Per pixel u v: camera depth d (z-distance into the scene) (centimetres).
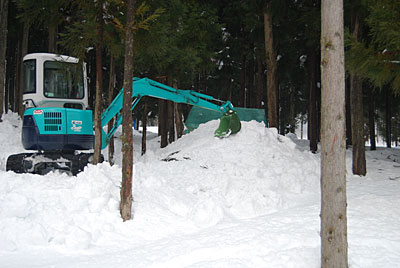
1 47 1706
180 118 2062
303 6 1736
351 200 780
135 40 1029
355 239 530
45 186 727
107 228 628
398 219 630
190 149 1177
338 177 418
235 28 2206
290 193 959
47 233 586
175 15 1447
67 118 946
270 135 1232
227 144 1147
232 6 2072
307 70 2400
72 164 971
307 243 530
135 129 3406
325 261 420
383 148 2503
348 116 2216
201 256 500
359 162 1180
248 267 449
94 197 705
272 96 1478
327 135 425
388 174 1179
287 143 1256
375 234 549
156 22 1031
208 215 698
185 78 1795
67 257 520
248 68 2661
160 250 532
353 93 1200
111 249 561
